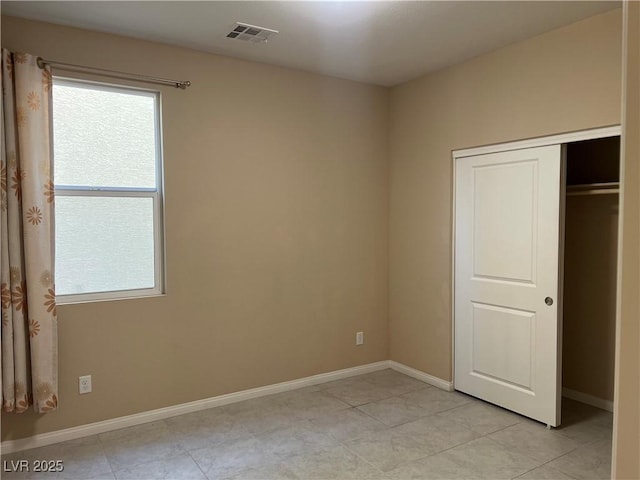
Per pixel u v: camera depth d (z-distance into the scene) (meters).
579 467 2.66
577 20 2.87
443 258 3.87
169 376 3.35
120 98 3.17
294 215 3.86
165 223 3.29
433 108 3.90
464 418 3.32
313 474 2.61
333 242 4.09
